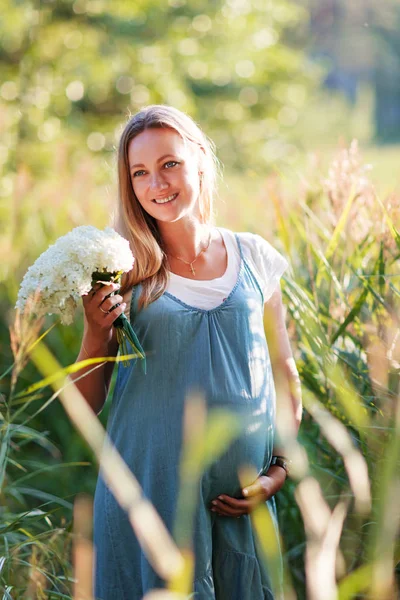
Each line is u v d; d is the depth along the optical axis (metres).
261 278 2.29
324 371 2.54
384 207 2.75
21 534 2.84
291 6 10.10
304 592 2.62
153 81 8.95
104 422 3.78
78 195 5.02
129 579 2.14
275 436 2.24
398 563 2.09
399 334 2.37
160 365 2.11
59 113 8.59
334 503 2.56
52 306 2.05
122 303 2.11
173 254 2.21
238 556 2.13
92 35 8.86
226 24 9.38
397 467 2.15
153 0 8.98
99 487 2.21
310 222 3.08
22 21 8.33
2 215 4.96
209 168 2.30
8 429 2.32
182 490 1.97
